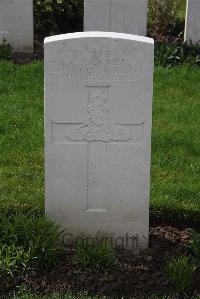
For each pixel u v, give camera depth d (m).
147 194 2.93
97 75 2.78
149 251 2.97
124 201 2.94
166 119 4.27
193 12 5.42
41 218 2.90
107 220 2.97
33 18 5.65
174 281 2.73
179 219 3.24
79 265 2.82
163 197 3.35
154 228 3.16
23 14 5.38
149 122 2.83
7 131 4.04
